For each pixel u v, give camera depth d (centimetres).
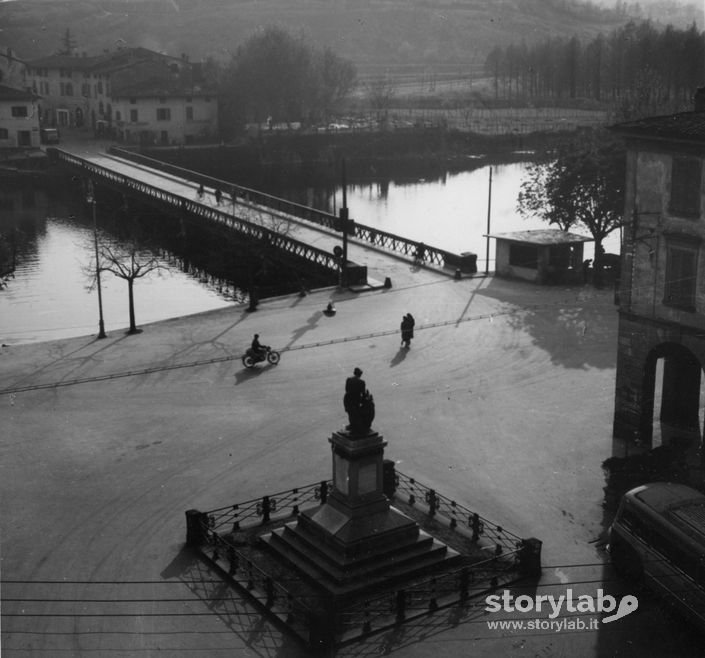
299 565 3019
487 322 6044
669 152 3834
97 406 4619
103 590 2956
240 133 17862
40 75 19688
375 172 16938
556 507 3525
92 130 18862
